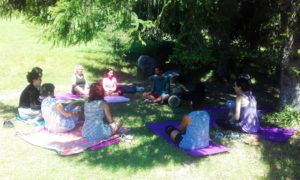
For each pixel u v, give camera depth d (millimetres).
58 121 7395
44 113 7484
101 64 14258
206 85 12055
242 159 6609
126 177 5871
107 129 7176
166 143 7129
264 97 10922
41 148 6805
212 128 7996
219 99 10602
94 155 6547
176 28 9578
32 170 5984
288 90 8609
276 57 10797
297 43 8211
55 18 5570
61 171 5980
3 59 13797
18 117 8344
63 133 7473
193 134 6766
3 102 9742
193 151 6711
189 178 5926
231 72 13016
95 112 7082
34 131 7629
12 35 17625
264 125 8289
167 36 11516
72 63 14133
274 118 8539
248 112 7664
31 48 15445
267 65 13234
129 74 13438
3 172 5891
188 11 7766
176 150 6844
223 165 6375
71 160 6355
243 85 7668
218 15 9188
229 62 12648
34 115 8195
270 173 6160
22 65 13430
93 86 7184
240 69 13398
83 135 7215
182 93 9859
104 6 5691
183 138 6891
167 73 12047
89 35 5914
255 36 11312
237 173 6125
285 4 8023
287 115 8422
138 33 6211
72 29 5598
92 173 5945
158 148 6887
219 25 9781
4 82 11656
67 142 7004
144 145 7000
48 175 5848
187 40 8266
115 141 7109
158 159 6469
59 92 10812
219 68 12602
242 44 11719
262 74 13203
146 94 10086
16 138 7246
